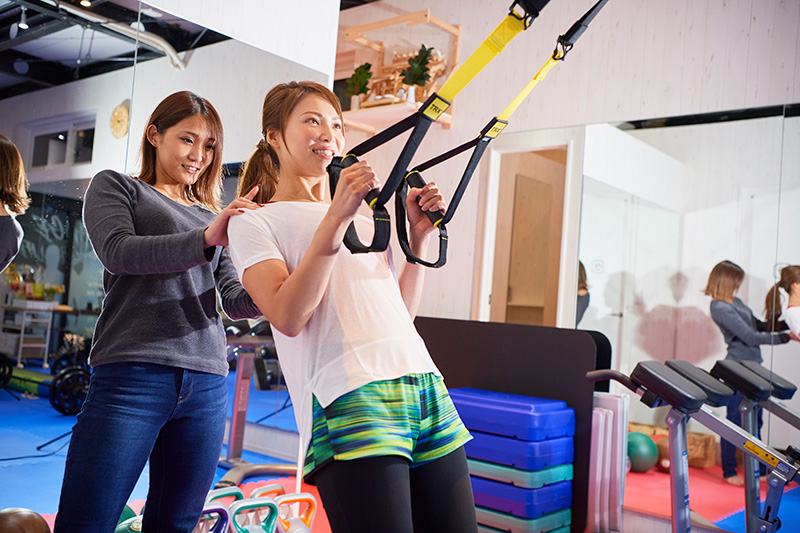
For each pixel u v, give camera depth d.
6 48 1.81
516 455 3.04
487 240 4.57
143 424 1.48
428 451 1.09
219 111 2.22
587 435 3.28
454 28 4.70
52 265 1.86
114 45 2.00
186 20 2.16
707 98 3.87
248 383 2.36
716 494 3.52
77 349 1.91
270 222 1.17
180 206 1.74
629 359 3.96
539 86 4.45
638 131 4.02
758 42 3.74
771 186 3.61
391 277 1.20
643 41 4.11
